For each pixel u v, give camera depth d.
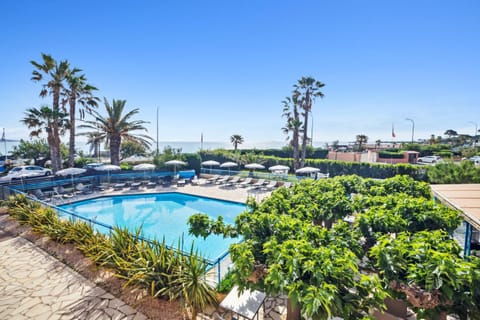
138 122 22.36
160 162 22.88
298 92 25.89
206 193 16.75
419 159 33.28
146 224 11.80
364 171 19.83
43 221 8.35
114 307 4.59
